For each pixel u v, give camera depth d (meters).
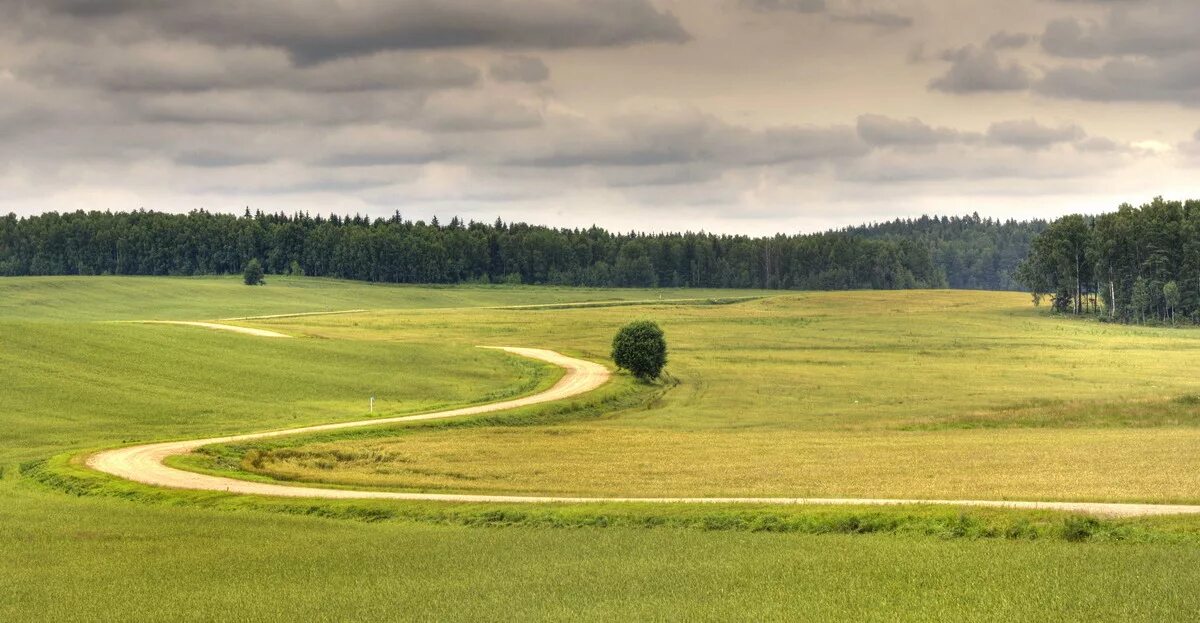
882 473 74.81
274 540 56.56
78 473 81.00
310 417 125.00
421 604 41.59
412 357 179.75
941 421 112.56
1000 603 38.91
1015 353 189.38
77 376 135.62
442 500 67.38
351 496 70.50
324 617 40.00
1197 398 113.06
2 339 148.75
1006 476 70.38
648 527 57.41
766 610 38.94
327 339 193.88
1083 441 90.31
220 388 140.12
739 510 58.56
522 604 41.19
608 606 40.34
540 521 59.91
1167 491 61.28
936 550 48.16
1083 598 39.00
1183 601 38.31
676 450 94.38
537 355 191.25
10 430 106.75
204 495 71.50
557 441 102.69
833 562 46.34
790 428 115.38
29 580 47.62
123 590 45.47
